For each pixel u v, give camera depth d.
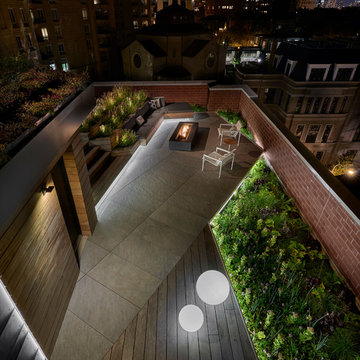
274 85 31.95
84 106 5.34
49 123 4.00
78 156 5.48
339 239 5.60
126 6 48.41
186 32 26.05
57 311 4.49
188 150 10.20
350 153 33.75
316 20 59.41
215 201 7.63
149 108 12.90
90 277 5.48
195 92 14.17
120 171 8.55
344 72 28.78
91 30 43.31
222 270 5.62
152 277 5.51
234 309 4.95
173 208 7.37
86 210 6.01
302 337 4.42
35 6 34.81
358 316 4.84
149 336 4.50
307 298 5.02
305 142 33.06
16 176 2.84
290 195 8.05
